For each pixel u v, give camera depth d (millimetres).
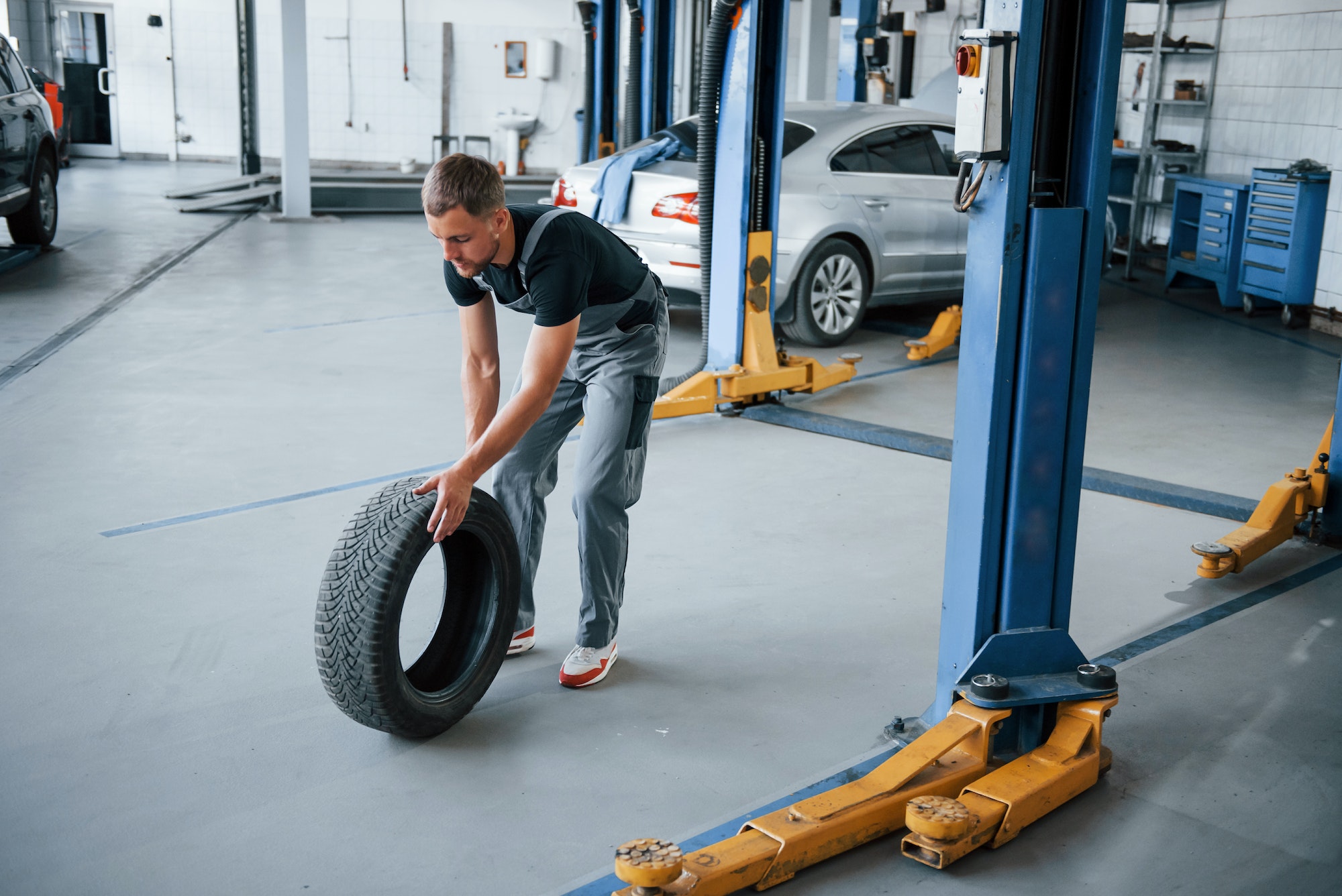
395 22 16031
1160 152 8883
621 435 2441
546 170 16828
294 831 1984
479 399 2449
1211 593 3174
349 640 2125
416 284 8016
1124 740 2365
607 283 2301
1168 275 8625
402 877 1866
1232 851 1987
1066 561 2232
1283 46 8031
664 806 2086
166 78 16297
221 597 2961
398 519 2168
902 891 1859
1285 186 7152
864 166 6387
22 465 3967
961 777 2082
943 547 3469
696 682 2584
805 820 1898
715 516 3697
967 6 11914
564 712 2438
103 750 2223
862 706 2484
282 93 10984
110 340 5938
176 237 9766
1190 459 4445
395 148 16516
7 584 2986
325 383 5242
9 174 7680
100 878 1840
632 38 6602
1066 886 1883
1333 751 2334
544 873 1885
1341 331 7020
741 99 4660
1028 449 2117
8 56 8047
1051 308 2066
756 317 4988
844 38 8688
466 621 2443
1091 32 2018
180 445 4254
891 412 5078
